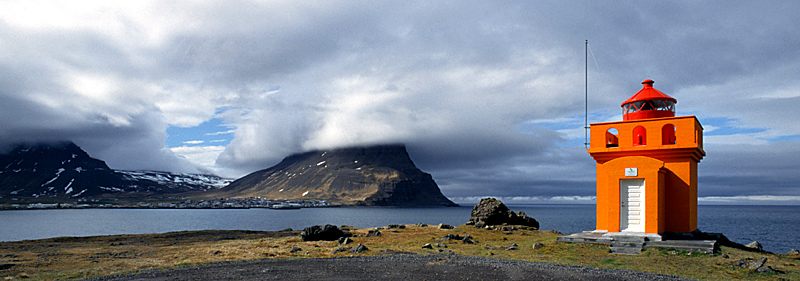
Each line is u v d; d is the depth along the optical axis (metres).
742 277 20.05
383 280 18.55
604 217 30.09
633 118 31.34
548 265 22.03
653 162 27.17
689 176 28.23
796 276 20.16
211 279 18.94
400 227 42.34
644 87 31.91
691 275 20.36
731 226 134.75
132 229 118.31
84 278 20.16
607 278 18.81
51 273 21.66
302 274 19.92
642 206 27.67
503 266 21.69
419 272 20.25
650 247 25.72
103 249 31.98
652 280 18.47
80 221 162.50
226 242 35.62
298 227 126.81
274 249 29.81
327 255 27.27
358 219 185.12
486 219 41.38
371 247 30.36
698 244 25.00
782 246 75.00
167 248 32.00
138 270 21.95
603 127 30.45
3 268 23.19
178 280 18.86
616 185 28.19
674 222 28.38
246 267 22.11
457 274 19.73
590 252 25.86
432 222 160.50
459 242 31.86
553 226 126.44
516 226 39.62
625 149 29.61
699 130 30.36
